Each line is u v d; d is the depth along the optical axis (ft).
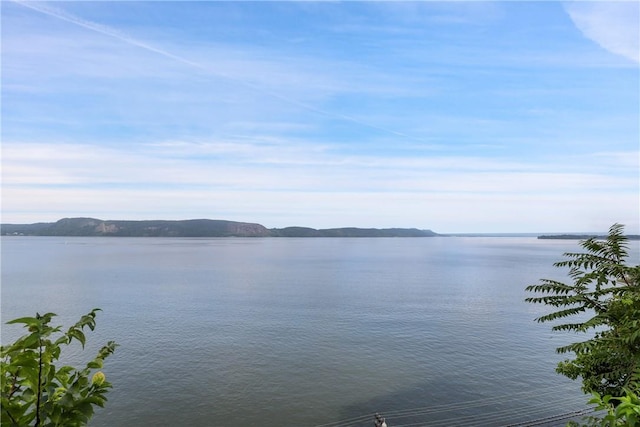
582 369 31.50
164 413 106.63
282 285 357.82
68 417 10.32
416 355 155.53
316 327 199.21
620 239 31.53
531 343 169.89
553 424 101.14
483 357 152.35
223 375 133.59
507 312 234.99
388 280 395.34
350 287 346.54
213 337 179.22
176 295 294.25
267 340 175.52
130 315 222.89
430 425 101.81
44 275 409.90
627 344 25.98
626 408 10.13
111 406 109.81
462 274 448.24
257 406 111.65
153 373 134.21
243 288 336.08
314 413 108.06
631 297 27.14
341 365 144.56
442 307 251.80
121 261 591.78
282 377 132.67
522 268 517.96
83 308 240.12
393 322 210.59
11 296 279.90
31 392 10.39
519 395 118.01
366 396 118.52
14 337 176.04
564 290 33.86
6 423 9.75
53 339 168.25
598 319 29.58
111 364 142.51
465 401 114.83
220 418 104.73
